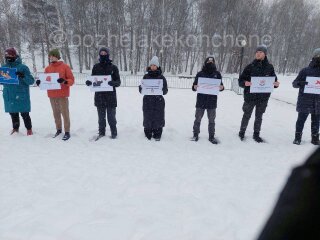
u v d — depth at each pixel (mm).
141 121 8477
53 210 3398
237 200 3721
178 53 39812
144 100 6344
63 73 6168
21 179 4289
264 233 568
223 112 10375
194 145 6168
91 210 3412
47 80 6090
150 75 6223
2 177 4359
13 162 4977
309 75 5977
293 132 7484
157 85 6168
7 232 2967
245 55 43000
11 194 3807
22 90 6242
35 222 3133
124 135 6848
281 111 10789
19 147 5773
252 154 5645
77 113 9516
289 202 541
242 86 6246
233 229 3070
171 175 4516
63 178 4340
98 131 7051
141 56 42469
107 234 2941
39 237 2889
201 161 5199
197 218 3268
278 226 537
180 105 11930
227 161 5227
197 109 6348
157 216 3287
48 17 35219
